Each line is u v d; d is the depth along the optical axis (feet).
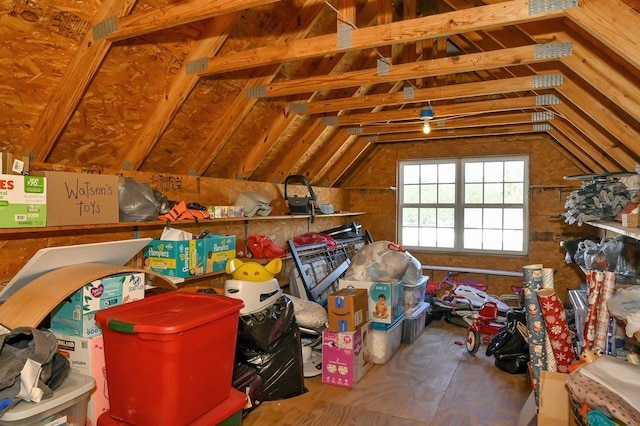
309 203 15.55
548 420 6.81
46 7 6.68
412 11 12.80
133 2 7.25
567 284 17.34
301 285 14.24
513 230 18.48
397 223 20.63
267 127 13.16
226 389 6.47
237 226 13.84
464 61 8.90
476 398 9.18
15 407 4.67
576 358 8.41
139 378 5.55
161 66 8.86
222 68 8.84
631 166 10.24
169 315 5.83
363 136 18.43
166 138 10.51
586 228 17.03
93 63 7.52
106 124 8.94
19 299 6.11
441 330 14.21
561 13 6.15
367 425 8.02
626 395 5.19
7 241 7.92
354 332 9.83
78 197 7.64
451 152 19.31
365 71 9.92
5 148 7.88
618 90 7.19
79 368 6.33
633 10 5.60
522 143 17.99
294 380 9.23
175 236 9.87
